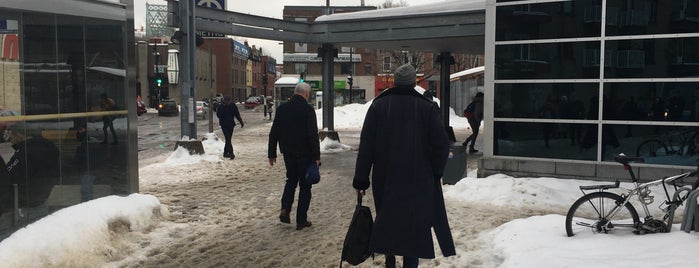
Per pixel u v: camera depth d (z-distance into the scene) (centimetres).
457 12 1405
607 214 571
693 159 822
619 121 873
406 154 411
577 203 571
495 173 965
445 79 1967
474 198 843
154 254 580
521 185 863
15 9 552
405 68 429
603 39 880
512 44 947
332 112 1788
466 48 1823
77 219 571
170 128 3059
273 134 691
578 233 571
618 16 870
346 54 7050
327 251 585
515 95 949
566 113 912
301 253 580
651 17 847
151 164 1388
